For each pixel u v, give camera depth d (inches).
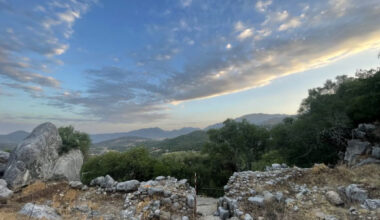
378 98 615.2
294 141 885.8
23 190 358.0
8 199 312.3
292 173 416.2
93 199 348.8
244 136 1069.8
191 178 757.9
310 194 314.2
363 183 312.2
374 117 652.7
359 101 686.5
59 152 526.9
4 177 366.6
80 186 398.0
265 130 1110.4
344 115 753.0
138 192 348.8
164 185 396.2
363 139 641.6
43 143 445.1
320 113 822.5
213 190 698.2
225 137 1127.6
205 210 386.3
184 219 282.5
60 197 343.3
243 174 467.5
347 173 366.0
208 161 1090.7
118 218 274.4
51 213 255.4
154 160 747.4
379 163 428.1
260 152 1092.5
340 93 890.1
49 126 505.0
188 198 333.7
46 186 382.6
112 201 343.9
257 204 298.8
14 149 410.3
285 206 281.6
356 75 893.8
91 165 677.3
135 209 302.0
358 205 258.8
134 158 714.8
